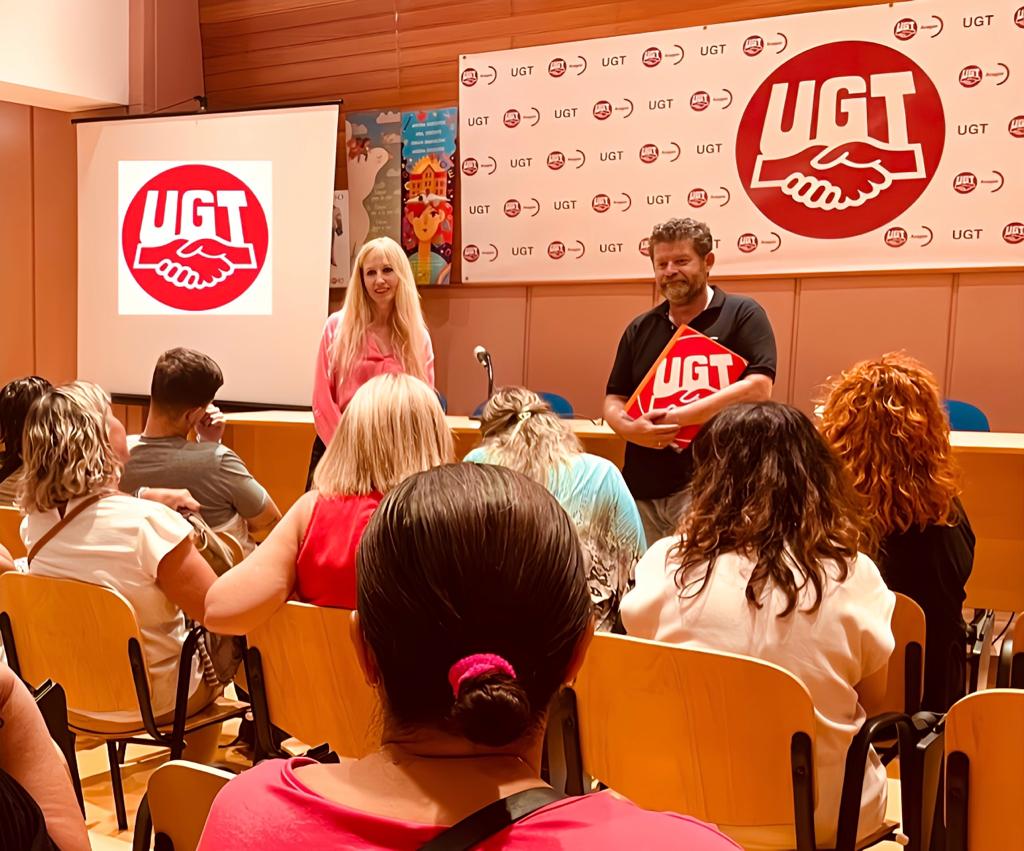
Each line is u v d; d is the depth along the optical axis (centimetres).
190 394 285
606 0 547
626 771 177
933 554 217
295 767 79
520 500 75
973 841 151
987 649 293
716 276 532
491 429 255
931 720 178
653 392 349
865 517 192
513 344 593
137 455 285
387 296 392
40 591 229
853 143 495
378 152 619
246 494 289
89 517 231
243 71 671
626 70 543
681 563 173
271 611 200
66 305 679
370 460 201
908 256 489
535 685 72
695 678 162
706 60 523
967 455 347
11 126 679
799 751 156
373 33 621
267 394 595
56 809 108
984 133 468
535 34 569
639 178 545
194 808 115
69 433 229
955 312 484
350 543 198
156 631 238
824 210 505
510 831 68
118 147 621
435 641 71
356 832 69
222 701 266
